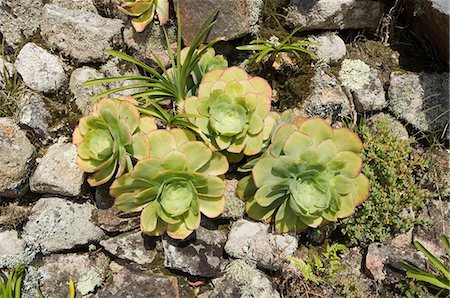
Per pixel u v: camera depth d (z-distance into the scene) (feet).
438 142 3.56
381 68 3.71
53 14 3.48
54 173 3.29
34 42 3.53
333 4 3.51
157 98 3.39
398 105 3.57
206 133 3.13
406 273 3.21
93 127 3.13
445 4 3.36
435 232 3.37
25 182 3.34
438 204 3.44
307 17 3.55
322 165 3.01
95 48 3.50
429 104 3.56
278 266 3.24
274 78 3.59
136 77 3.29
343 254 3.40
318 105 3.51
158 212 3.05
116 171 3.29
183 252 3.25
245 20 3.42
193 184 3.06
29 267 3.33
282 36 3.60
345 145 3.10
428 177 3.49
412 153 3.56
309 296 3.27
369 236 3.35
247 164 3.17
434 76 3.62
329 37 3.63
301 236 3.40
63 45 3.50
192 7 3.43
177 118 3.18
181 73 3.28
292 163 3.00
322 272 3.32
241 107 3.06
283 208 3.14
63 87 3.49
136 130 3.12
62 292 3.31
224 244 3.33
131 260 3.36
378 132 3.52
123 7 3.51
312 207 3.02
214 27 3.44
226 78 3.15
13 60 3.57
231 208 3.33
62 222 3.29
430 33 3.64
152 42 3.55
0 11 3.50
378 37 3.78
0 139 3.26
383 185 3.39
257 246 3.24
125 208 3.14
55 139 3.43
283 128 3.04
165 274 3.33
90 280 3.33
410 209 3.41
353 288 3.26
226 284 3.23
